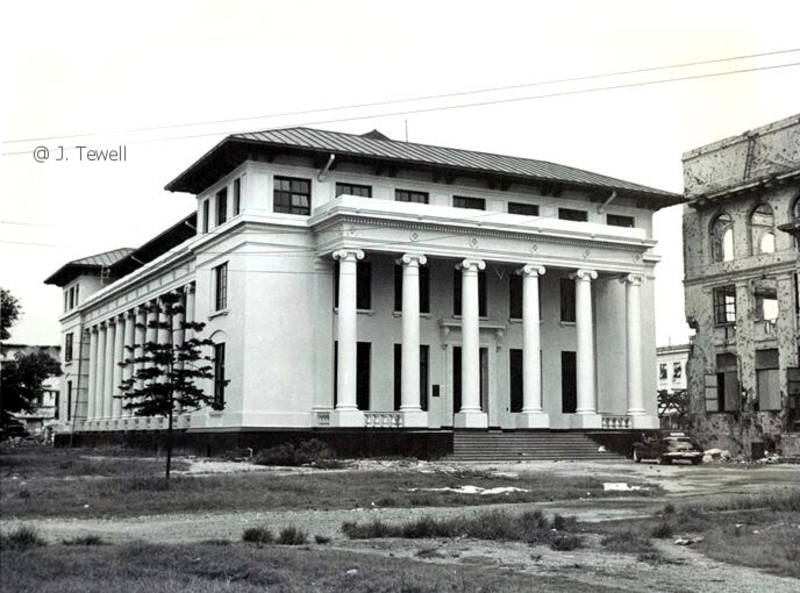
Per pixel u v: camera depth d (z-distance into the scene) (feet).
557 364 159.53
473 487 86.48
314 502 71.46
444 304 152.35
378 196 146.41
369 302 146.82
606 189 161.07
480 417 138.92
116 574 34.50
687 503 71.97
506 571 38.60
